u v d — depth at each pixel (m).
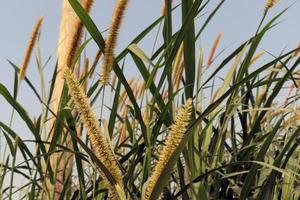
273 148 1.41
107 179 0.84
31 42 1.32
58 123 1.16
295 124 1.45
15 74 1.31
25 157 1.28
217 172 1.18
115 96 1.11
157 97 1.09
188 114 0.83
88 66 1.51
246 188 1.11
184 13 1.00
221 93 1.15
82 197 1.19
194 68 1.05
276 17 1.06
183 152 1.08
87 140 1.29
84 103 0.84
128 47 1.08
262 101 1.37
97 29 1.02
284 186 1.25
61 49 1.74
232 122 1.43
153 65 1.05
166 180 0.83
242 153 1.24
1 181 1.25
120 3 1.01
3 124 1.18
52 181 1.25
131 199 1.06
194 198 1.08
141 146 1.11
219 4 1.02
